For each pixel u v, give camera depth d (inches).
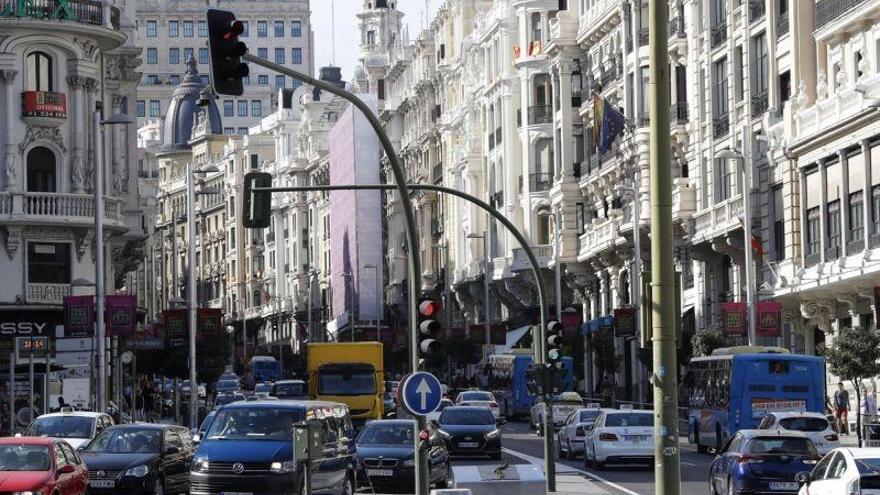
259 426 1588.3
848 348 2336.4
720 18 3380.9
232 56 1095.6
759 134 3137.3
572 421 2497.5
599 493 1777.8
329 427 1628.9
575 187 4640.8
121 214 3531.0
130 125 3772.1
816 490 1222.3
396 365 6742.1
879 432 1998.0
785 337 3070.9
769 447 1556.3
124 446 1737.2
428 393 1337.4
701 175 3469.5
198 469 1555.1
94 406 3009.4
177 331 3489.2
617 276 4222.4
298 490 1540.4
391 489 1887.3
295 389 3440.0
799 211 2913.4
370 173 7647.6
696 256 3452.3
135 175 3782.0
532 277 4837.6
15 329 3356.3
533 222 4894.2
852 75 2795.3
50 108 3400.6
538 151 4916.3
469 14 6215.6
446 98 6417.3
